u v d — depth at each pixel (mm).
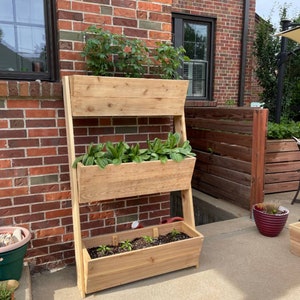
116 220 2441
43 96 2037
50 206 2191
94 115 1967
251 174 3148
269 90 6078
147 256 1998
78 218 1896
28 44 2127
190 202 2248
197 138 4094
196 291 1944
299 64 5867
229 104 5789
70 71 2131
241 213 3229
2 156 2012
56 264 2260
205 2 5398
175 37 5352
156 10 2355
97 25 2172
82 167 1790
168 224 2350
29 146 2070
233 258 2330
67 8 2070
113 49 2146
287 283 2023
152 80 2053
